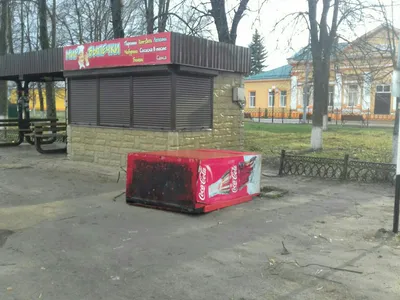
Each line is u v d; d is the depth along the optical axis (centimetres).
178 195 667
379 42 1731
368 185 901
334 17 1468
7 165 1142
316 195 812
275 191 827
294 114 4519
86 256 482
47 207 704
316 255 488
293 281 416
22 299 376
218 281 415
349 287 402
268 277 425
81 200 755
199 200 656
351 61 1541
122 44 1007
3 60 1421
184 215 659
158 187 689
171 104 966
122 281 414
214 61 1027
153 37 940
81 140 1193
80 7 2253
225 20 1545
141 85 1027
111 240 538
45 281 414
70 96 1209
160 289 397
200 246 516
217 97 1088
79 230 579
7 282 411
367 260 472
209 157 681
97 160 1156
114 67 1043
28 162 1201
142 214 664
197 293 389
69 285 405
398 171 556
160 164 686
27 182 915
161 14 1630
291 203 746
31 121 1731
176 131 972
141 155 707
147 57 955
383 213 680
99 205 719
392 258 479
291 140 1927
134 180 716
